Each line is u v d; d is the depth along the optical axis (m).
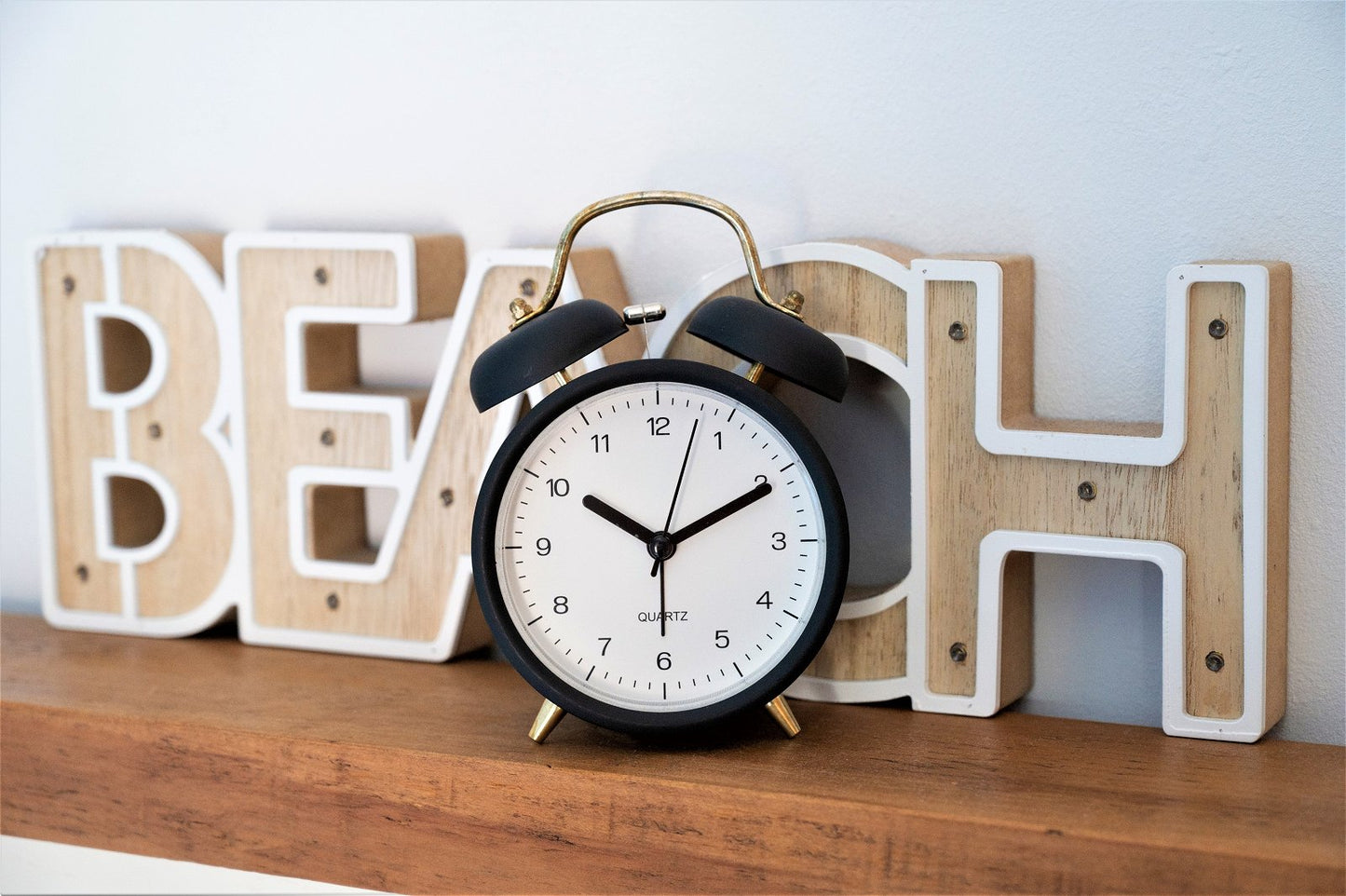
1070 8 0.81
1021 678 0.85
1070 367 0.83
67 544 1.03
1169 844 0.63
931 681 0.83
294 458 0.96
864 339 0.82
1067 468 0.78
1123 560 0.83
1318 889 0.61
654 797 0.72
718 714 0.76
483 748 0.77
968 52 0.83
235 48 0.99
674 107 0.90
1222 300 0.74
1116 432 0.77
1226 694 0.77
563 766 0.74
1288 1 0.76
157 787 0.83
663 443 0.77
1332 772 0.73
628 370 0.76
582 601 0.78
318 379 0.96
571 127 0.92
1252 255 0.79
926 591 0.82
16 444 1.08
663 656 0.77
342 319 0.92
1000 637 0.81
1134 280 0.81
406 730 0.80
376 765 0.77
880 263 0.80
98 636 1.02
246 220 1.01
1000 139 0.83
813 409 0.88
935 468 0.81
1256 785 0.71
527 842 0.75
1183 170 0.80
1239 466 0.74
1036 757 0.75
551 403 0.76
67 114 1.04
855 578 0.89
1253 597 0.75
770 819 0.70
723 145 0.89
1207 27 0.78
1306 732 0.80
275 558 0.97
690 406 0.77
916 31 0.84
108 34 1.02
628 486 0.77
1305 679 0.80
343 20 0.96
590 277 0.88
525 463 0.78
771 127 0.88
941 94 0.84
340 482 0.94
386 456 0.94
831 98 0.86
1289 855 0.61
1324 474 0.79
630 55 0.90
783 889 0.70
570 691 0.77
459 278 0.96
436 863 0.77
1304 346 0.78
